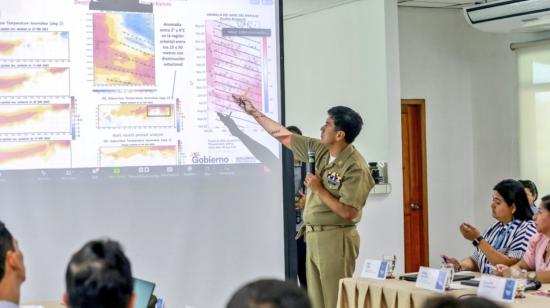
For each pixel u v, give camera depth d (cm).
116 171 444
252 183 467
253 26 464
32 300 437
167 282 456
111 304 182
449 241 829
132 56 445
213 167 459
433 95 818
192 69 454
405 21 804
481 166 826
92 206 441
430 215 819
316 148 461
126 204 446
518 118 781
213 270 464
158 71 448
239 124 463
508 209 458
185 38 453
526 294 364
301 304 145
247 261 470
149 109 448
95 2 439
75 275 184
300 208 578
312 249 464
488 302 159
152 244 452
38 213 435
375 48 716
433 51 817
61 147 436
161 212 452
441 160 823
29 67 432
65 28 436
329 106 775
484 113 820
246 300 145
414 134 817
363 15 728
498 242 462
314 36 792
